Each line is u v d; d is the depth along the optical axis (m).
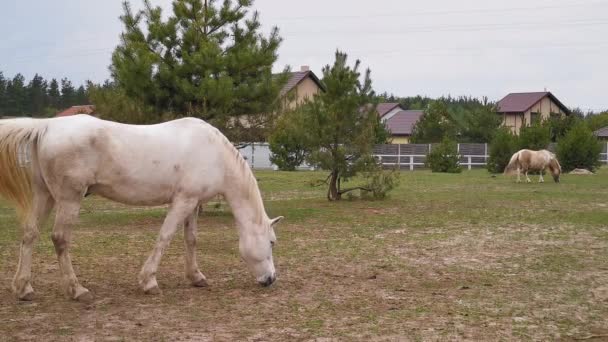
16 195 6.18
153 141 6.54
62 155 6.08
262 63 14.21
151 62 13.28
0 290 6.82
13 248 9.71
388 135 45.25
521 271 8.33
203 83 13.18
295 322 5.76
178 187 6.70
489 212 15.45
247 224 7.00
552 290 7.20
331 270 8.38
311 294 6.94
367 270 8.38
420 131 47.81
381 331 5.48
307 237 11.40
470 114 50.31
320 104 18.17
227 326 5.60
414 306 6.40
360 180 26.94
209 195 6.88
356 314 6.07
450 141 37.22
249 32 14.61
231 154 6.95
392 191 22.06
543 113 62.97
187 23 14.25
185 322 5.71
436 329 5.55
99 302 6.39
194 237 7.23
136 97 13.85
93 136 6.20
